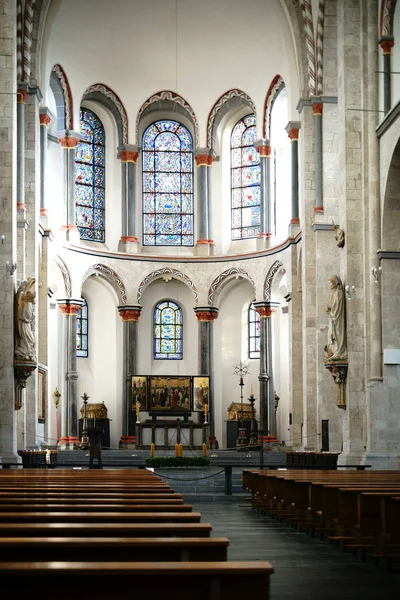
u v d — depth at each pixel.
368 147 34.22
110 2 47.81
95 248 49.97
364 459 32.44
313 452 37.28
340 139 35.50
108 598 5.13
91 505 9.03
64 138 48.28
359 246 34.41
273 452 43.38
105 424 49.50
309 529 17.70
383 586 10.82
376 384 32.94
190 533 6.98
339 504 14.15
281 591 10.42
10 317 32.62
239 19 48.91
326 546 15.22
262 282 49.41
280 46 48.12
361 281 34.31
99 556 6.28
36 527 6.80
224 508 24.73
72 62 48.38
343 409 34.50
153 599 5.16
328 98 41.50
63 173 48.28
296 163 45.84
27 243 39.62
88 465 30.70
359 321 34.12
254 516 21.78
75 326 47.72
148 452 44.50
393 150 32.44
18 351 33.06
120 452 44.34
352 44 35.03
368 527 13.51
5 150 33.38
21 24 39.41
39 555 6.25
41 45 42.44
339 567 12.57
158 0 48.41
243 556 13.86
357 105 34.91
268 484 21.61
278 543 15.70
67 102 48.47
